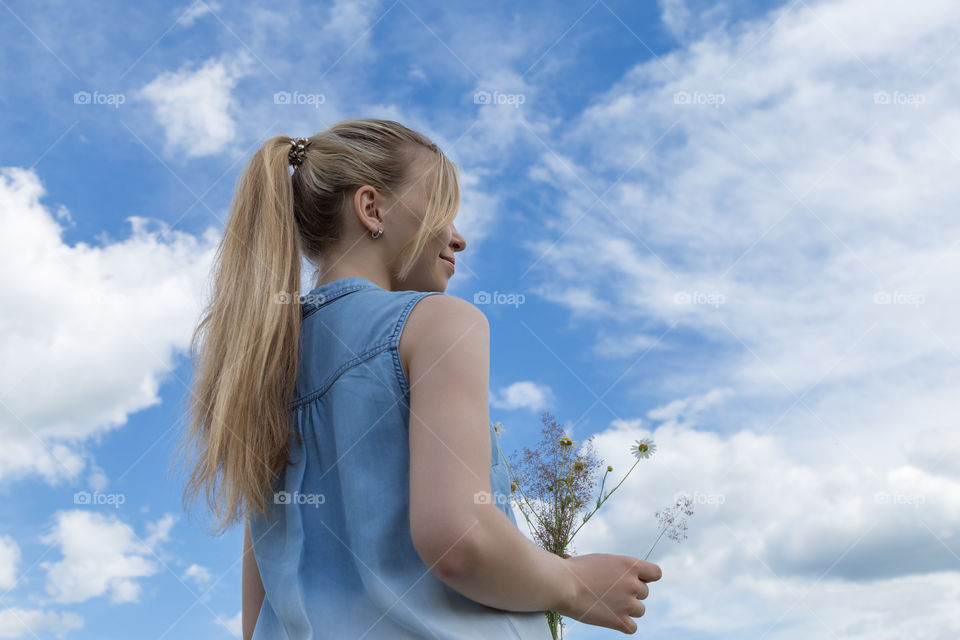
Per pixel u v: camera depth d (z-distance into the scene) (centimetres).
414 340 80
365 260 95
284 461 88
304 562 82
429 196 97
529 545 73
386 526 77
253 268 92
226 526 92
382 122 101
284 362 89
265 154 97
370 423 81
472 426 72
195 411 96
